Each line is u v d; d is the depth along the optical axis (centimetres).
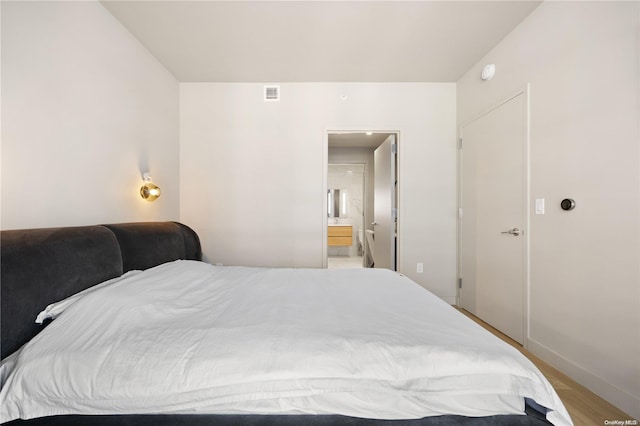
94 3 162
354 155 495
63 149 140
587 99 148
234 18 186
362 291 143
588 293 147
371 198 495
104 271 128
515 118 202
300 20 190
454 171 289
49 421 80
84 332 87
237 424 78
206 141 283
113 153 179
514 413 79
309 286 152
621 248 132
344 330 94
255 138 285
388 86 287
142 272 139
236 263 287
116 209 181
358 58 240
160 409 78
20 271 92
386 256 323
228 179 286
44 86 129
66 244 113
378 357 79
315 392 76
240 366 77
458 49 228
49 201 132
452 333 93
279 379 76
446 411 78
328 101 285
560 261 165
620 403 131
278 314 109
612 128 136
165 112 252
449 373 76
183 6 173
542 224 178
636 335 126
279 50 226
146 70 220
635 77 127
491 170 231
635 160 127
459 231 283
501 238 218
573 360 156
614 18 135
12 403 79
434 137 289
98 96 165
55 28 134
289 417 79
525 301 192
